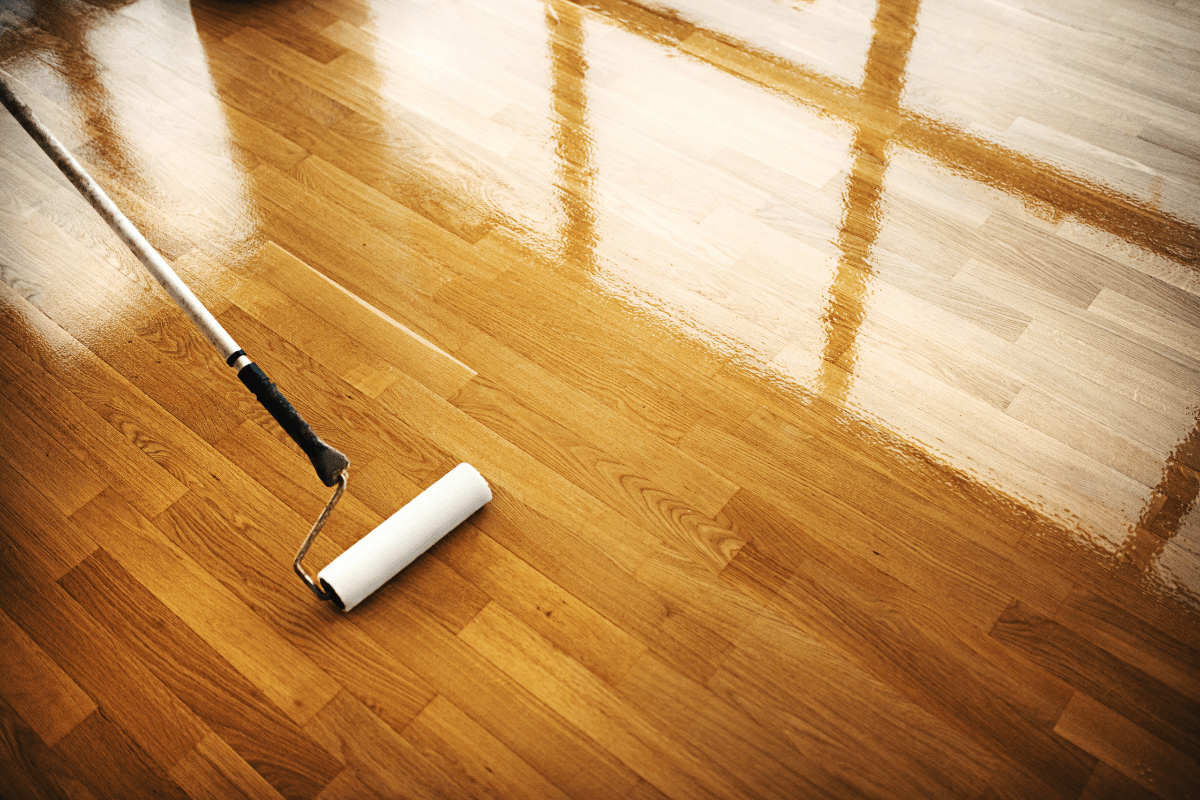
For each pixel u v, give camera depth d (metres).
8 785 1.24
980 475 1.51
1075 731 1.25
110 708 1.30
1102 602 1.37
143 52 2.28
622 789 1.22
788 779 1.22
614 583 1.40
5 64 2.25
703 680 1.31
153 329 1.74
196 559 1.45
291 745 1.26
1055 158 1.99
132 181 1.99
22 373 1.69
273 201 1.95
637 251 1.84
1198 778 1.22
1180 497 1.48
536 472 1.53
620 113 2.12
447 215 1.92
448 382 1.65
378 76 2.21
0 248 1.88
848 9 2.36
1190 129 2.04
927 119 2.08
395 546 1.37
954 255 1.82
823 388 1.62
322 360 1.68
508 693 1.30
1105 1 2.33
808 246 1.84
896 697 1.29
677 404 1.61
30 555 1.46
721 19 2.35
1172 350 1.67
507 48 2.29
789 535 1.45
